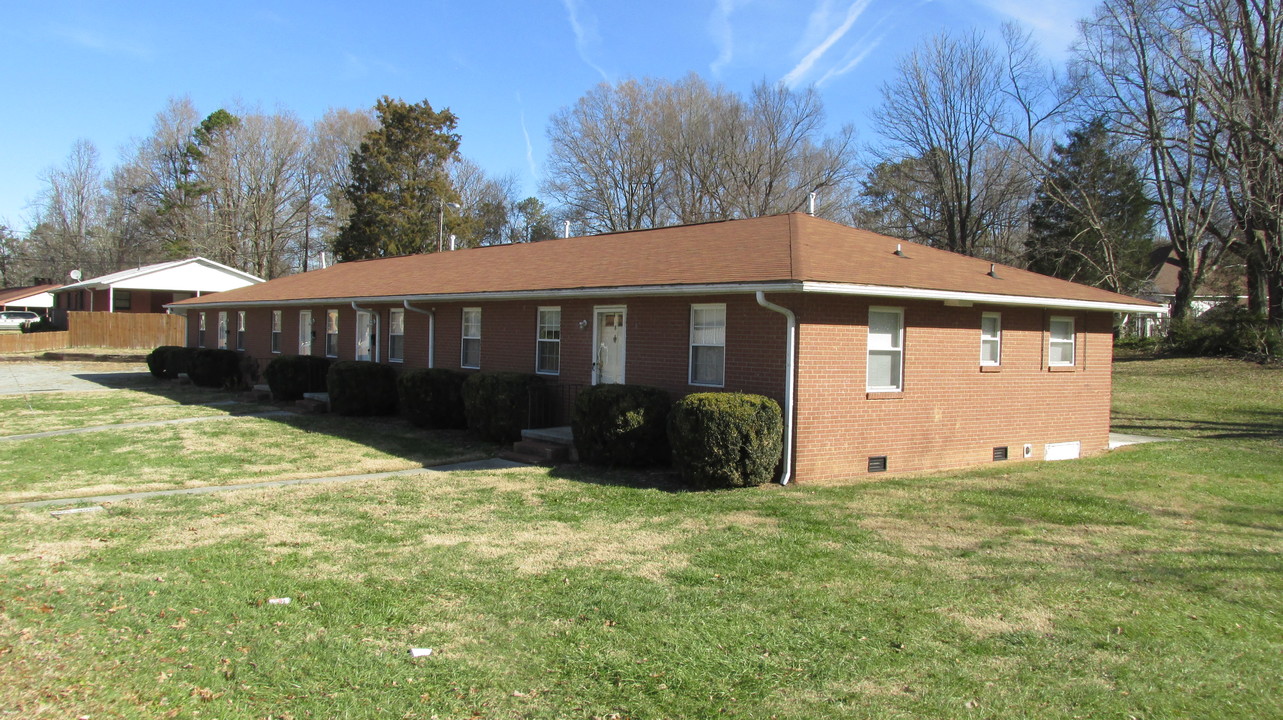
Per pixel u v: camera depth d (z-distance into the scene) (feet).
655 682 14.66
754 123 142.82
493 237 216.95
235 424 54.13
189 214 177.99
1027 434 44.29
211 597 18.99
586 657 15.74
